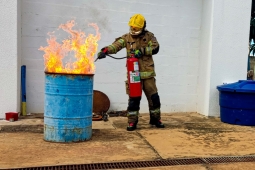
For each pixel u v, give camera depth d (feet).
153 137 12.67
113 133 13.23
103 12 17.76
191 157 10.16
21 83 16.58
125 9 18.10
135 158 9.79
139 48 13.65
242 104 15.71
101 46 17.87
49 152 10.04
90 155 9.89
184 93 19.62
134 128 14.05
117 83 18.37
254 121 15.70
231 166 9.46
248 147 11.63
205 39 18.80
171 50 19.15
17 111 15.58
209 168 9.21
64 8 17.16
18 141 11.29
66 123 11.25
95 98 17.30
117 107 18.48
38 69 17.15
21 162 8.99
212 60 18.02
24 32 16.75
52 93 11.22
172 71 19.27
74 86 11.21
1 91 15.16
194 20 19.39
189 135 13.28
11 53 15.16
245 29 18.40
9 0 14.94
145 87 14.30
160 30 18.83
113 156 9.89
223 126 15.56
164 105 19.31
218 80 18.22
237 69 18.43
